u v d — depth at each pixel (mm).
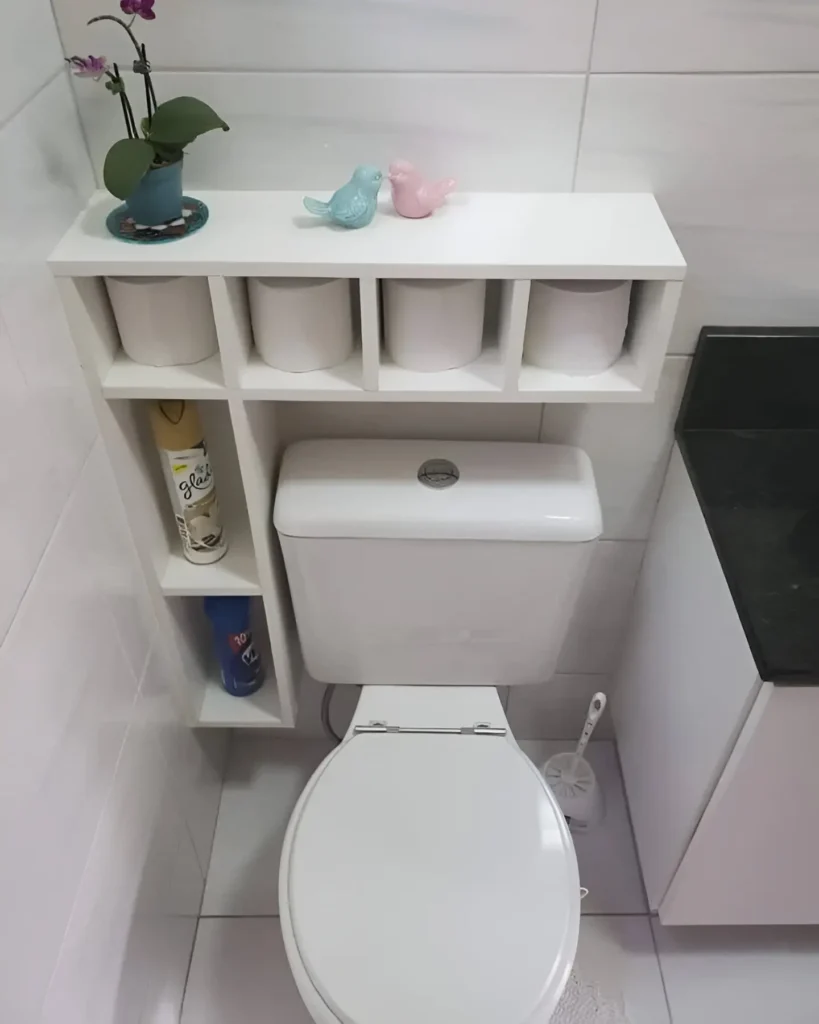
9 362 789
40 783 841
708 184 1029
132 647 1127
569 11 903
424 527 1121
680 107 970
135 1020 1163
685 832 1220
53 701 873
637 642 1450
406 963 1038
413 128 987
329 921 1068
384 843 1129
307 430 1248
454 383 994
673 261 894
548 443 1241
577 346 990
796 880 1255
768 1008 1400
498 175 1024
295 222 958
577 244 923
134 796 1136
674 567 1258
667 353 1179
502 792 1181
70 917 922
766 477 1165
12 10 802
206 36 920
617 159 1011
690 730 1191
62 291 906
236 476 1295
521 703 1689
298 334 965
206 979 1429
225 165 1011
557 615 1243
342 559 1163
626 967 1444
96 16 904
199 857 1506
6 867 768
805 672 936
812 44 923
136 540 1141
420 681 1351
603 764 1710
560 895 1091
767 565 1044
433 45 927
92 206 979
